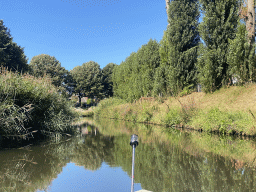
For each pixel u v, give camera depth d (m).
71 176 4.05
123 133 11.05
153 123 16.42
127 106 22.38
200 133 10.56
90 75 54.97
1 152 6.12
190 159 5.41
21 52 29.92
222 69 14.27
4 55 26.02
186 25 17.38
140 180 3.88
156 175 4.17
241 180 3.80
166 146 7.26
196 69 17.03
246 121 9.45
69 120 11.70
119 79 32.91
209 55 13.95
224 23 14.10
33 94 8.72
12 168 4.52
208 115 11.15
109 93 59.88
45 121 9.28
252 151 6.24
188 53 16.97
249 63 12.33
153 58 21.11
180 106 14.85
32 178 3.90
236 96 12.56
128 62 29.78
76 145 7.52
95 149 6.81
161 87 18.94
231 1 13.87
